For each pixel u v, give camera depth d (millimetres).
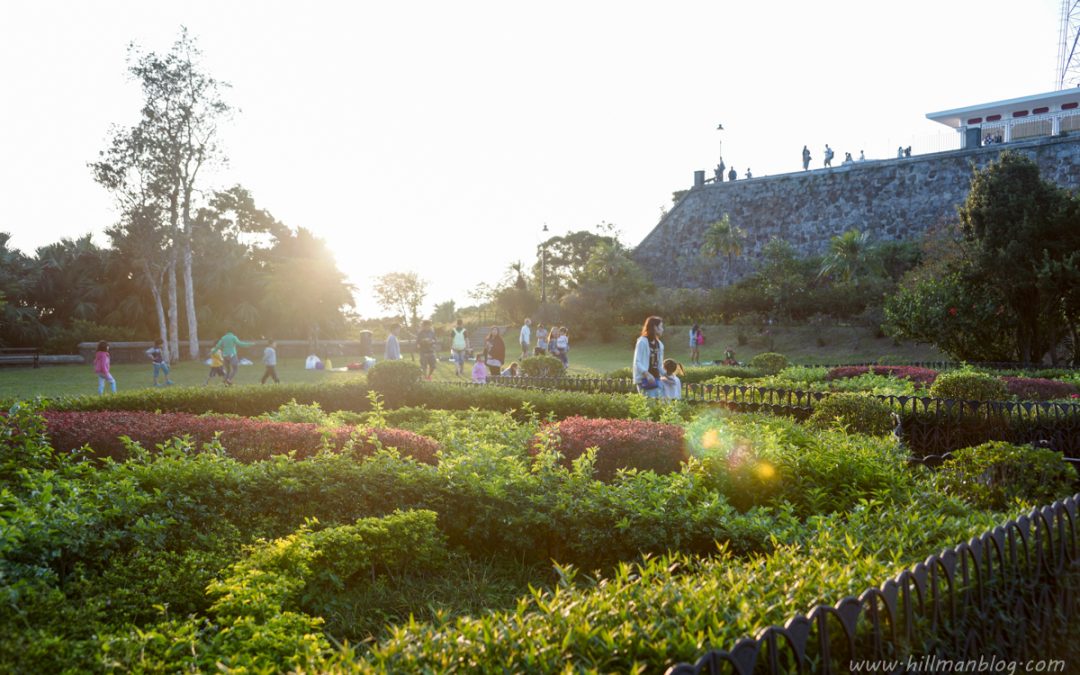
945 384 11359
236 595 3463
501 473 5469
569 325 44844
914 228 46250
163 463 5090
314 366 31109
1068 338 24297
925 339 23547
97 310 46719
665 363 11188
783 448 5805
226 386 12031
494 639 2361
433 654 2316
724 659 1925
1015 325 22016
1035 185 21656
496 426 7883
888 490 4867
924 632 2549
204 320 46500
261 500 5082
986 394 10930
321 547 4273
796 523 4246
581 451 6613
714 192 55031
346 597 4305
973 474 5512
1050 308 20938
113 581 3746
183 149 35125
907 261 43125
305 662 2766
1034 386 12938
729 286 49906
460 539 5262
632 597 2697
